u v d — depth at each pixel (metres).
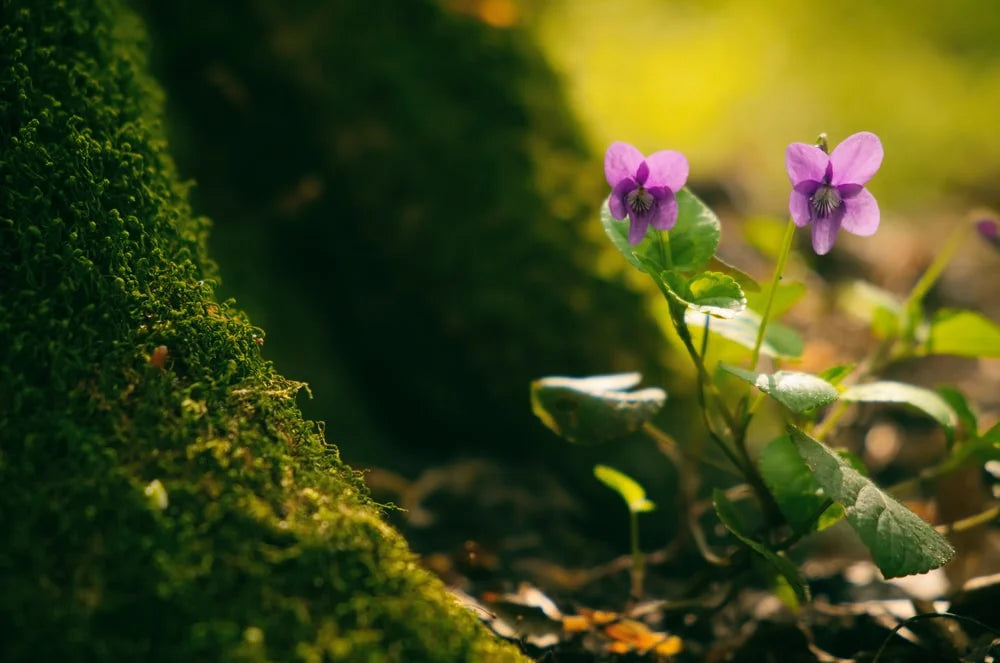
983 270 0.99
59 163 0.46
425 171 0.63
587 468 0.60
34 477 0.43
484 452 0.62
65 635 0.41
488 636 0.44
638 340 0.63
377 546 0.44
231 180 0.62
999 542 0.56
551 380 0.50
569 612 0.53
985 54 1.74
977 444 0.50
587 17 1.46
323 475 0.45
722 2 1.70
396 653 0.42
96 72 0.49
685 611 0.52
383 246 0.63
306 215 0.63
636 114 1.27
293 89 0.63
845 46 1.69
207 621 0.42
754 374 0.47
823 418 0.64
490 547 0.56
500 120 0.67
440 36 0.67
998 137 1.43
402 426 0.64
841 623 0.51
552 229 0.64
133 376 0.44
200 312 0.46
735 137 1.33
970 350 0.54
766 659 0.50
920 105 1.53
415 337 0.63
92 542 0.42
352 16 0.65
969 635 0.49
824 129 1.42
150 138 0.50
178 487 0.43
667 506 0.59
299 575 0.43
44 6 0.48
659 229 0.47
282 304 0.60
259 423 0.45
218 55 0.63
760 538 0.50
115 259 0.46
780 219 1.02
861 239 1.01
